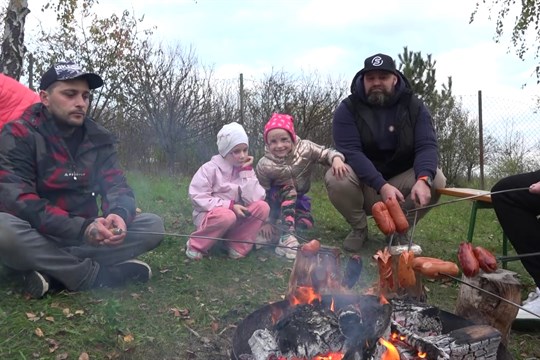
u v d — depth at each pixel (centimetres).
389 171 429
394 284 275
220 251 434
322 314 236
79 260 327
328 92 1255
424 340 220
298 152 460
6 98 405
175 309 311
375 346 209
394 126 418
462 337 224
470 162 1302
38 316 288
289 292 276
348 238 461
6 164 307
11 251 302
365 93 420
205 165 432
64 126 325
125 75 1148
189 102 1160
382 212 271
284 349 226
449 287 380
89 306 307
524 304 320
